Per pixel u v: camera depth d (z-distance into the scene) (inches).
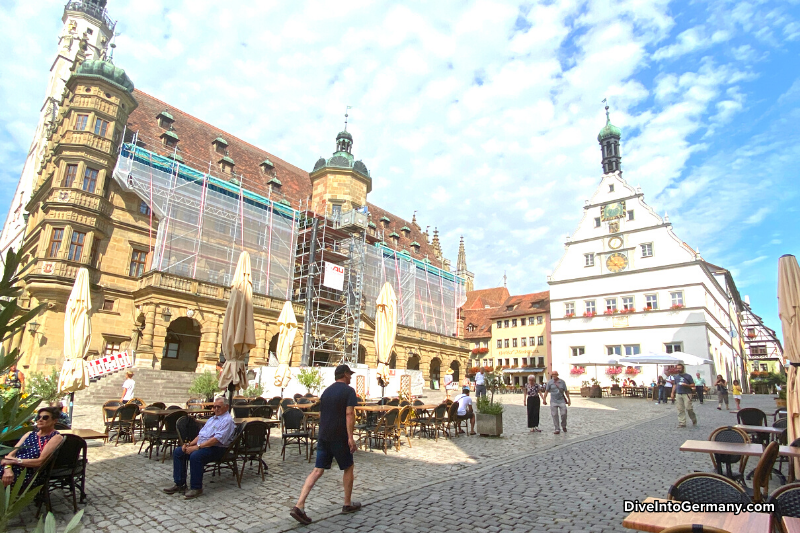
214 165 1582.2
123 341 1256.2
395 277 1957.4
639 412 920.9
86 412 782.5
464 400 602.5
